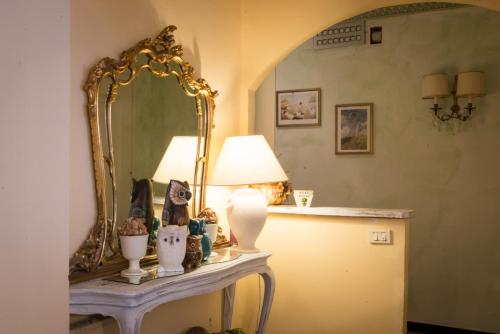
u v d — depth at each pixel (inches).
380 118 191.5
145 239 86.3
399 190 188.9
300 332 130.3
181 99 109.1
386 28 190.9
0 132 54.1
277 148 207.9
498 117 175.2
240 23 139.3
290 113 205.3
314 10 132.6
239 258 104.5
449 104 181.3
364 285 123.6
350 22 195.5
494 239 175.6
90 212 86.4
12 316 55.3
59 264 61.1
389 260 121.2
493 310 175.3
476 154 178.2
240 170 110.3
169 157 105.2
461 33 180.2
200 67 119.4
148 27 100.4
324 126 200.1
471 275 178.4
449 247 181.6
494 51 175.9
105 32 89.4
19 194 56.1
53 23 60.3
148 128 99.0
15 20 55.8
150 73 99.6
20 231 56.2
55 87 60.5
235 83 135.9
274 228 133.5
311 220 129.3
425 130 185.2
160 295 81.4
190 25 115.1
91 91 84.7
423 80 180.5
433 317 183.3
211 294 124.3
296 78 204.7
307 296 129.6
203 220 101.7
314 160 201.8
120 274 87.5
